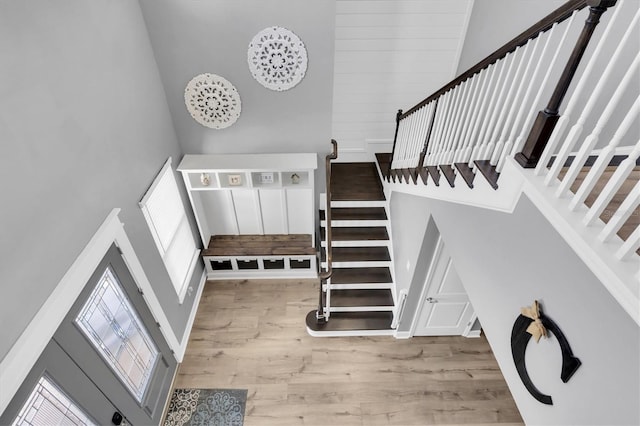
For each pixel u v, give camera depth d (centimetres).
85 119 224
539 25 151
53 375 195
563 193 146
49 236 189
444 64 457
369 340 412
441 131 278
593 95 129
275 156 403
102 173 241
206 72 342
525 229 163
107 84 251
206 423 340
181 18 310
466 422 345
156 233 329
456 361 393
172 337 358
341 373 380
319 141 400
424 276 346
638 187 110
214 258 456
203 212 445
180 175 392
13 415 168
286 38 326
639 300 106
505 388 371
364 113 495
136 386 296
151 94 323
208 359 390
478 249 210
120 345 270
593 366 127
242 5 306
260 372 379
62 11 206
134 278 281
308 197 444
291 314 439
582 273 130
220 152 401
